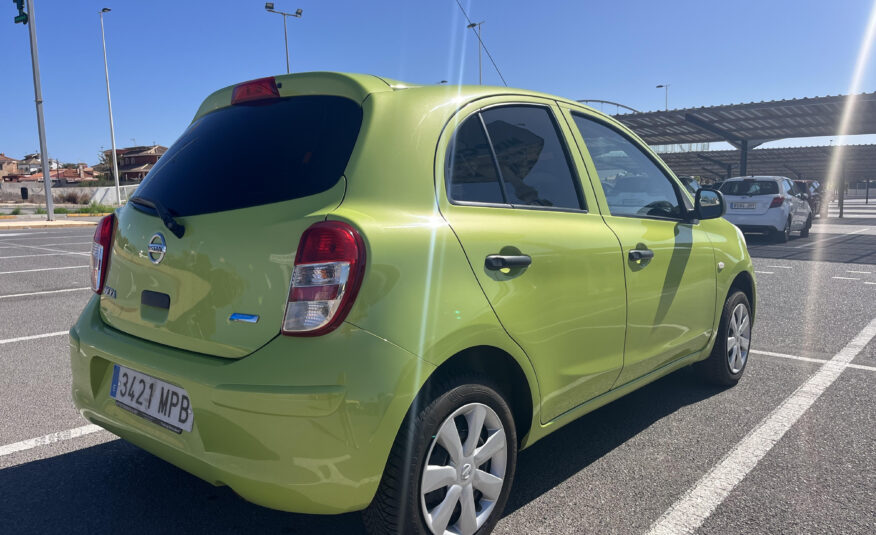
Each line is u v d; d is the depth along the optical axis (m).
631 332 3.08
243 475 1.97
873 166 45.22
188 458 2.11
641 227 3.24
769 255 13.05
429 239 2.14
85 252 13.20
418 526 2.09
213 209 2.25
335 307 1.92
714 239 3.96
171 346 2.29
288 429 1.90
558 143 2.92
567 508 2.73
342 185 2.11
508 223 2.46
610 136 3.32
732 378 4.32
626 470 3.09
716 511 2.70
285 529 2.57
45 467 3.11
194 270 2.21
